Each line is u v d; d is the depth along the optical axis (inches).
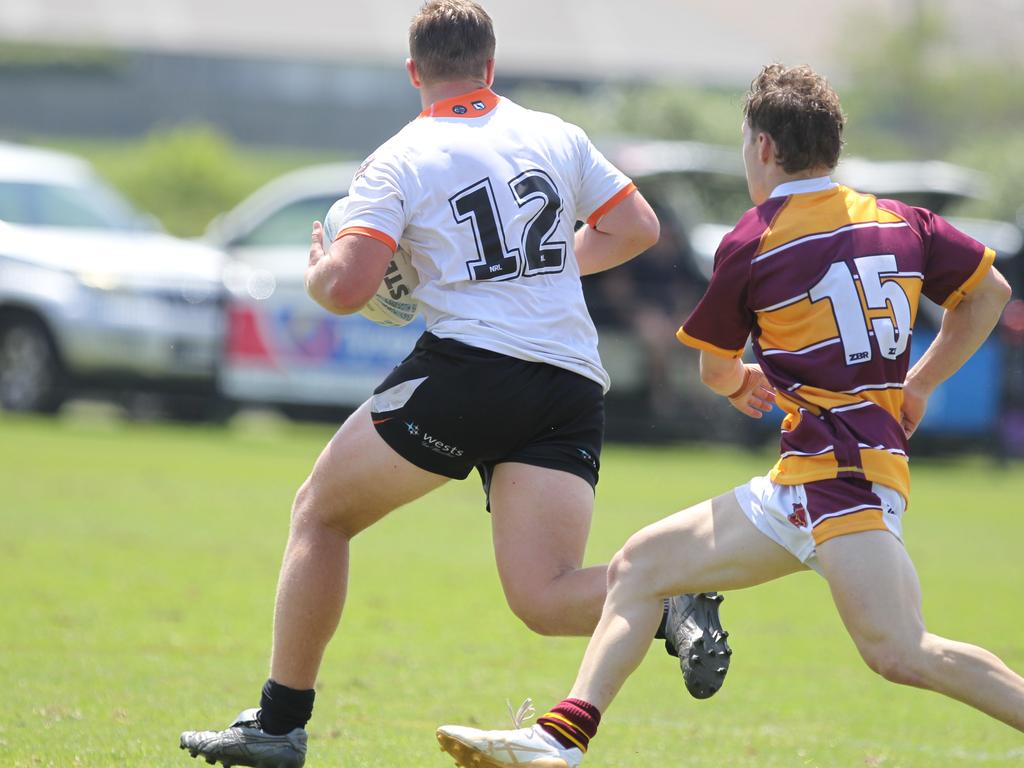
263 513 1537.9
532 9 7337.6
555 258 633.6
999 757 758.5
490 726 766.5
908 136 7573.8
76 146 6584.6
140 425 2383.1
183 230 5049.2
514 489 625.0
